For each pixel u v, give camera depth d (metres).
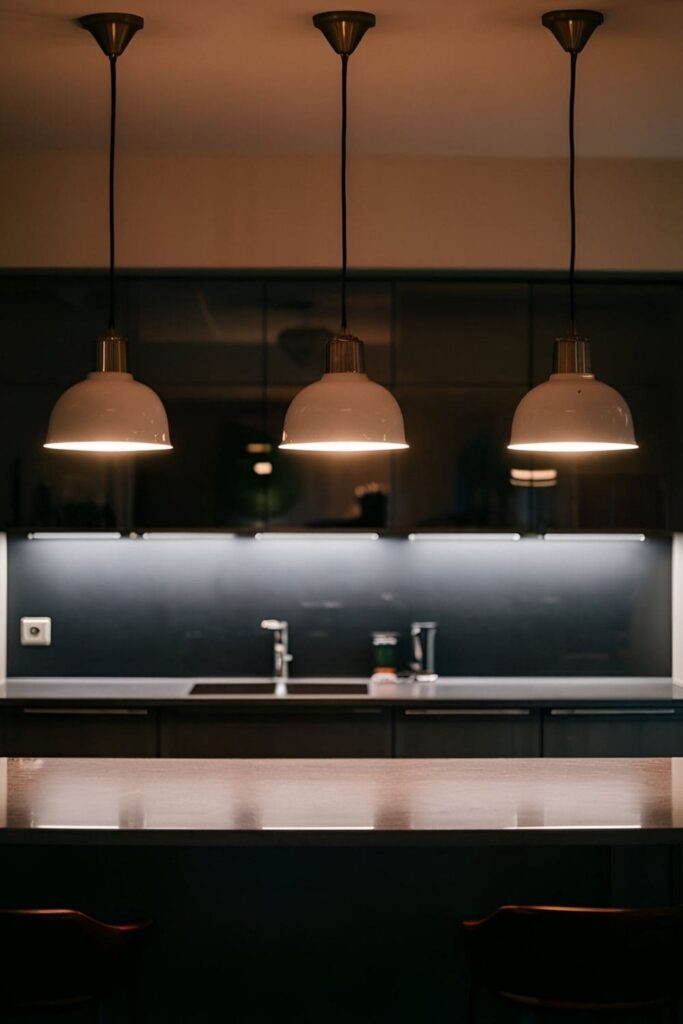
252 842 2.52
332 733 4.64
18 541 5.21
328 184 4.82
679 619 5.13
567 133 4.38
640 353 4.91
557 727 4.66
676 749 4.68
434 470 4.91
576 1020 2.90
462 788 2.93
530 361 4.91
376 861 2.94
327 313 4.91
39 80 3.72
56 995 2.54
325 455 4.90
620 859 2.88
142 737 4.63
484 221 4.84
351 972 2.94
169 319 4.89
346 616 5.25
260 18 3.15
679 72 3.63
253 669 5.23
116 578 5.23
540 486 4.91
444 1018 2.95
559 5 3.07
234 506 4.89
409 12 3.12
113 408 2.86
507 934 2.45
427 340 4.91
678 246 4.86
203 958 2.93
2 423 4.84
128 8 3.07
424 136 4.43
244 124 4.27
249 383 4.89
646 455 4.92
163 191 4.80
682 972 2.46
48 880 2.91
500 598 5.25
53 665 5.23
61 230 4.79
